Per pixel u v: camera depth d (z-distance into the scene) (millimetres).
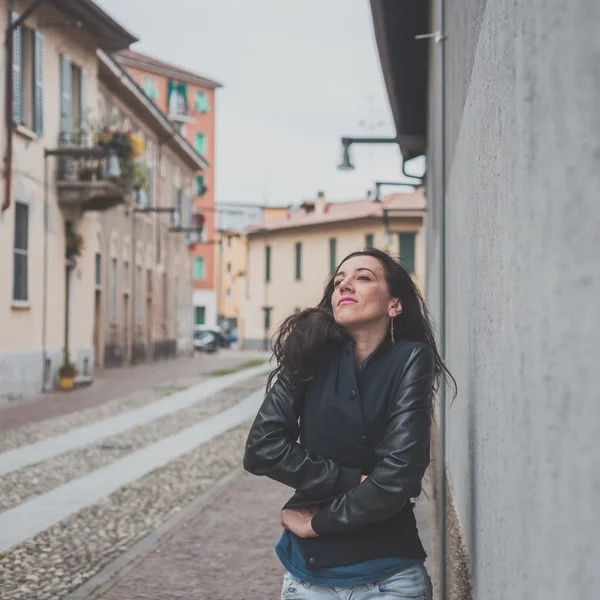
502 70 1752
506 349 1692
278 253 58125
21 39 18250
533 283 1349
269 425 2201
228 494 8109
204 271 64125
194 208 44812
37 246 18688
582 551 1107
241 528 6672
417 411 2115
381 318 2258
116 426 13531
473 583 2693
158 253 35594
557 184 1220
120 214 29078
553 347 1227
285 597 2256
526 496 1408
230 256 76062
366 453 2164
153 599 4879
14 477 9125
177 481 8922
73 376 19719
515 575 1524
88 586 5141
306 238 55688
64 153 19078
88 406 16438
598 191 1089
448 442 4754
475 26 2604
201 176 45938
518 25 1494
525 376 1424
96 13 20734
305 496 2217
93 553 6000
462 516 3307
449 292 4844
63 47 20500
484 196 2254
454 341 4125
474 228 2680
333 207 58062
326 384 2207
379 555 2158
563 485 1176
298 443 2203
